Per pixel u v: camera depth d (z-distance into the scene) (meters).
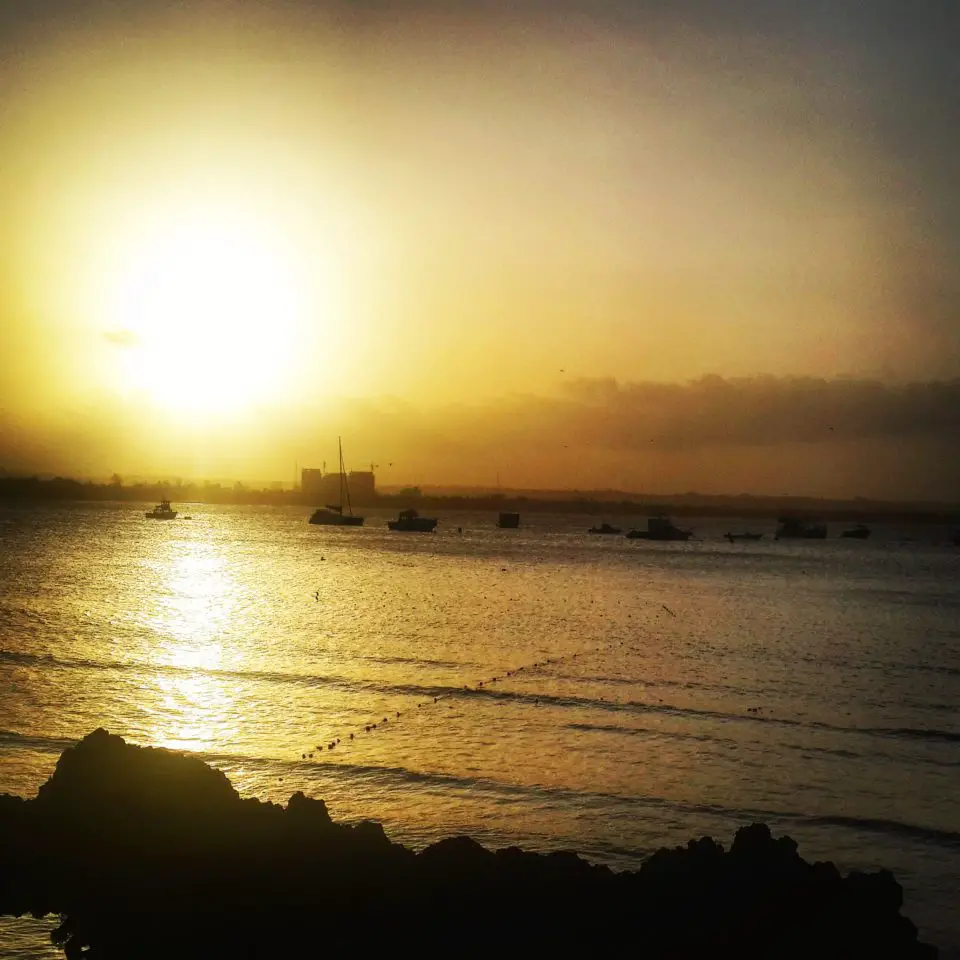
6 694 41.66
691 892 17.94
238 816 20.39
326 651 57.81
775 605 94.25
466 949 17.03
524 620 77.00
